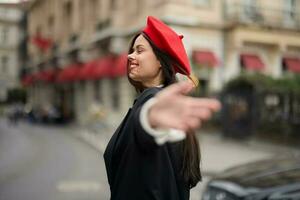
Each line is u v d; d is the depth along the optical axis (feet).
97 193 30.53
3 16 185.78
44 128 105.40
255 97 56.54
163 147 5.28
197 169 6.18
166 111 3.87
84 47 109.29
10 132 91.97
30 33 180.86
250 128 57.06
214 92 63.26
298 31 76.89
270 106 55.16
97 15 103.24
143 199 4.96
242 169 19.26
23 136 81.51
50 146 63.87
